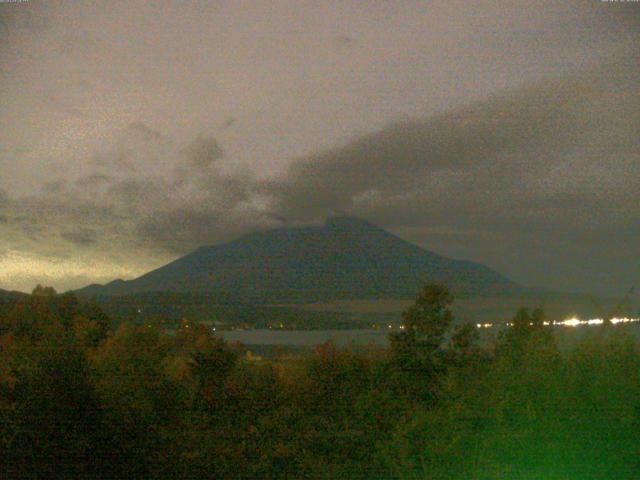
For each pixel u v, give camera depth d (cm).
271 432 1058
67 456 766
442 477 629
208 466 905
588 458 601
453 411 649
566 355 677
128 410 858
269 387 1243
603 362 648
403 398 988
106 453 794
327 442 955
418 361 1086
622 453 603
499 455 607
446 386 723
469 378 700
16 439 761
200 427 1020
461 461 622
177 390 1095
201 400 1167
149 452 834
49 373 827
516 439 603
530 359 671
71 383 820
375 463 811
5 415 772
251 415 1153
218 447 960
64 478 760
